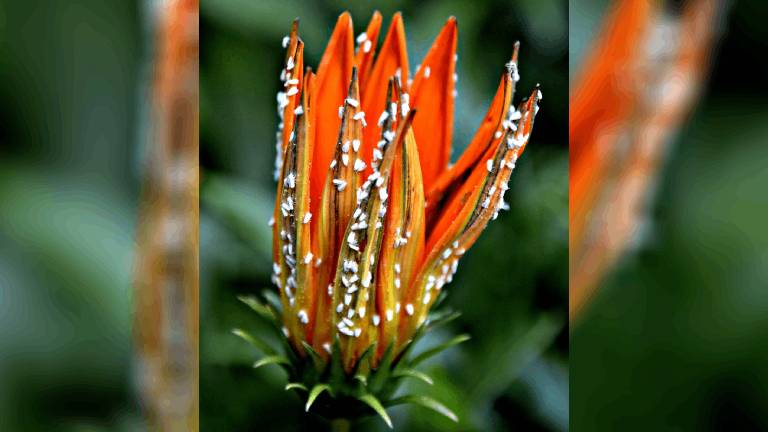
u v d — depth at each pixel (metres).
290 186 0.31
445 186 0.31
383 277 0.31
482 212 0.31
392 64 0.31
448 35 0.31
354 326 0.31
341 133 0.30
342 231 0.31
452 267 0.31
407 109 0.30
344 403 0.31
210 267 0.33
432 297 0.31
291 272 0.31
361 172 0.30
